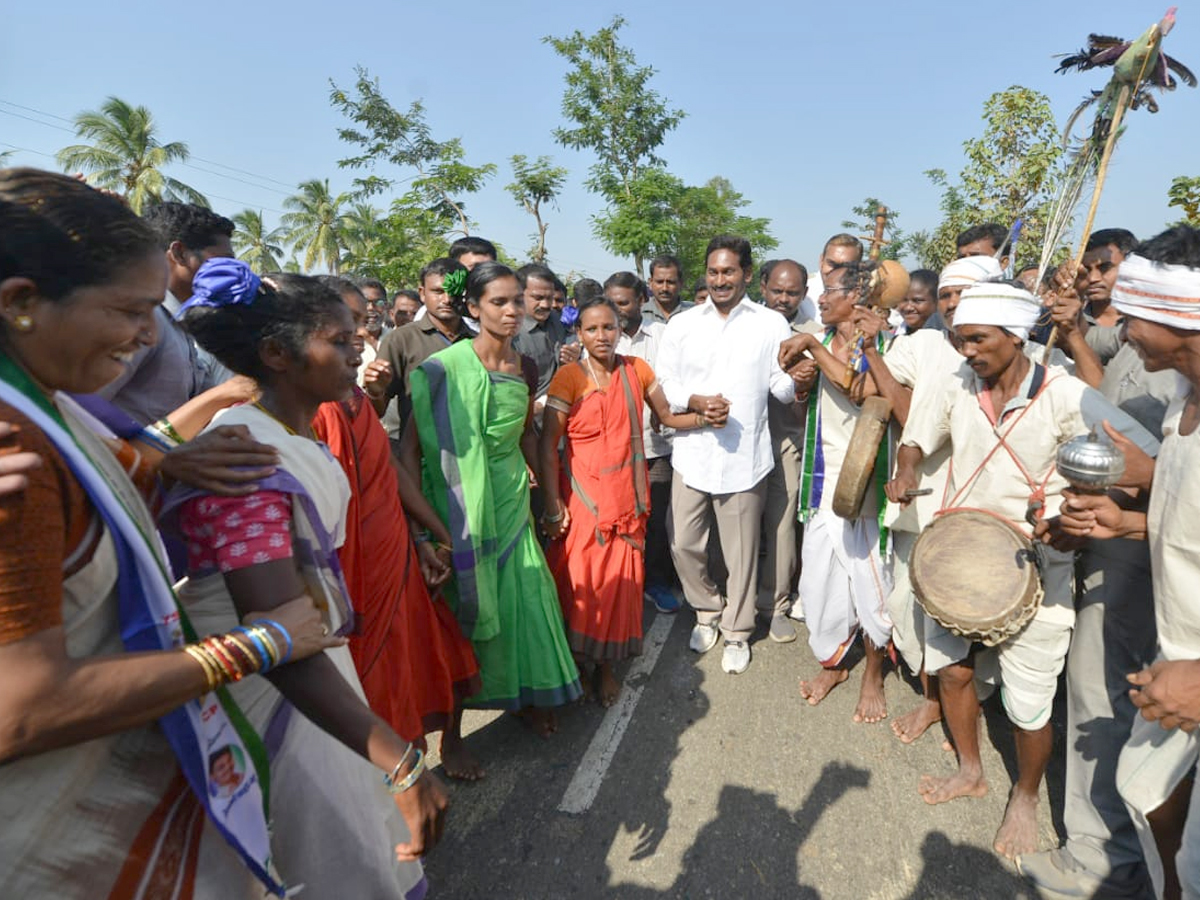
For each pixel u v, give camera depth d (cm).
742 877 252
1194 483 175
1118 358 278
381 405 318
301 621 122
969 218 764
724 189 3400
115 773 112
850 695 362
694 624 443
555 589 333
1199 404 179
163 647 113
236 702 143
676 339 402
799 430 404
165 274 108
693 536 393
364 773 166
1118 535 199
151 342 112
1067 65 257
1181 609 184
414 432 297
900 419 302
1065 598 246
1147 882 237
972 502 268
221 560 129
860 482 293
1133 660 241
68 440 99
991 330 236
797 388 360
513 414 304
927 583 249
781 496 408
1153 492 192
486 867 257
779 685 372
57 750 103
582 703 360
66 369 102
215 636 111
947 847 263
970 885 247
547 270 503
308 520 145
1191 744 186
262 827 133
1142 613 238
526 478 323
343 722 127
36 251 93
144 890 115
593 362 346
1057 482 250
